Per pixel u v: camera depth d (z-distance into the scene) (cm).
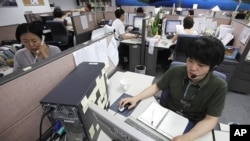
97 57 108
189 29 241
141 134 38
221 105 78
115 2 696
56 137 64
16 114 56
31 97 61
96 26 368
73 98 52
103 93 79
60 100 51
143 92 100
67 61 79
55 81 73
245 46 184
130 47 255
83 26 317
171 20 298
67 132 60
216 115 78
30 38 108
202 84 80
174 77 94
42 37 118
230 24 275
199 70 73
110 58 130
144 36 236
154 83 112
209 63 69
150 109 88
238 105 189
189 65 75
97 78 71
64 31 302
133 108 91
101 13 390
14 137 57
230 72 200
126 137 42
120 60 302
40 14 364
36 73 62
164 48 236
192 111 91
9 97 53
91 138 61
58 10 355
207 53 66
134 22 346
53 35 314
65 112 51
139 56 258
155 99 99
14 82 54
